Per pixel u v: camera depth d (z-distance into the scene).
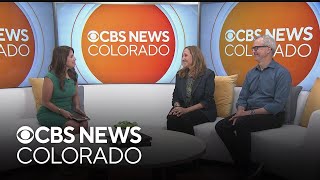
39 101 3.50
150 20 4.14
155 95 3.94
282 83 3.02
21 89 3.57
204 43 4.15
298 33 3.60
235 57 3.97
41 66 4.02
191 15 4.13
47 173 3.12
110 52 4.17
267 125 2.97
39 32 3.96
